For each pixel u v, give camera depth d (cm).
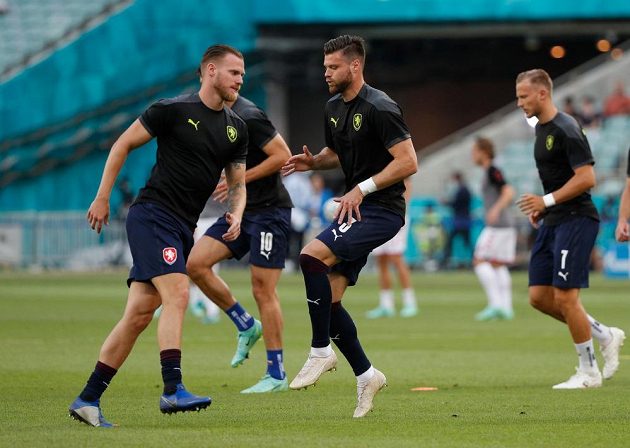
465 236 11100
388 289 6397
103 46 12612
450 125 13588
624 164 11531
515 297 8125
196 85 12656
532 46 12456
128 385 3344
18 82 12700
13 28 13262
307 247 2714
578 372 3369
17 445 2212
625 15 11625
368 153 2752
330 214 2842
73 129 12731
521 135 12412
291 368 3847
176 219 2555
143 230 2527
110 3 13012
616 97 11931
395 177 2680
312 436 2367
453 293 8344
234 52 2597
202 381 3488
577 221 3388
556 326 5684
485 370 3797
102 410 2800
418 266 11256
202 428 2492
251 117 3312
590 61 13288
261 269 3316
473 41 12744
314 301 2688
